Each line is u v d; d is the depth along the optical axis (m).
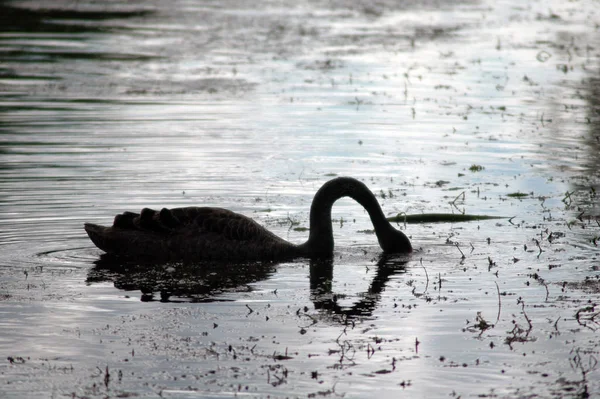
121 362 9.38
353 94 27.12
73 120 23.33
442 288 11.89
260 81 28.88
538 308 11.05
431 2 48.00
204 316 10.78
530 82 28.81
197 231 13.35
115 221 13.57
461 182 18.19
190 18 41.59
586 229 14.84
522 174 18.75
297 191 17.45
